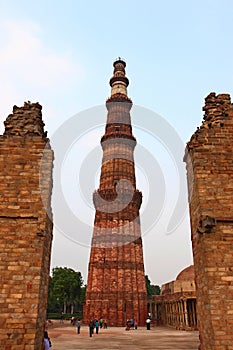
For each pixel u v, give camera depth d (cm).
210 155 1127
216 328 909
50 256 1133
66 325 4262
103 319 3516
